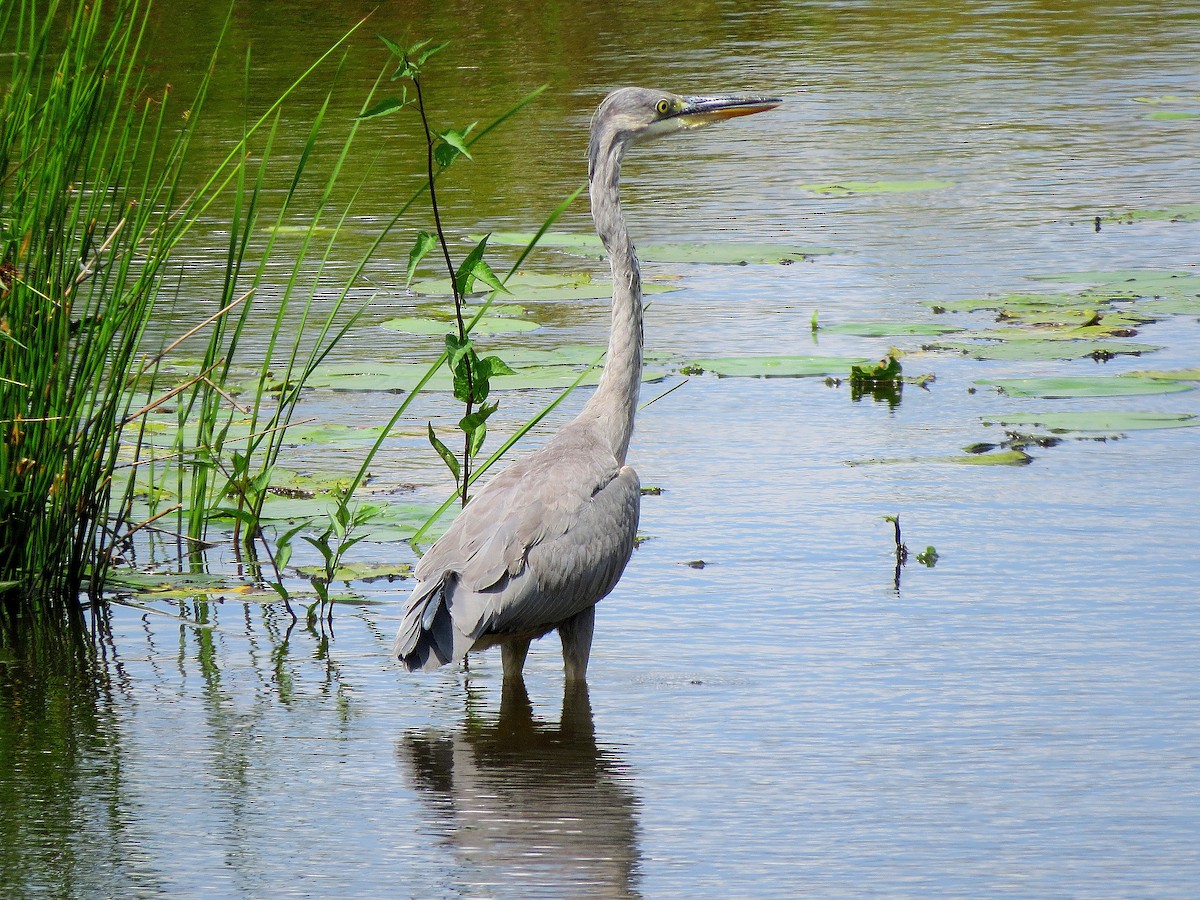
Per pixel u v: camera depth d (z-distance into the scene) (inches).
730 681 394.0
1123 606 429.1
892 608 433.7
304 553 495.5
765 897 292.7
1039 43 1638.8
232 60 1459.2
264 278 824.9
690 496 523.8
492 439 579.8
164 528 516.7
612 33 1688.0
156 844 318.7
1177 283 767.7
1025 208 965.8
